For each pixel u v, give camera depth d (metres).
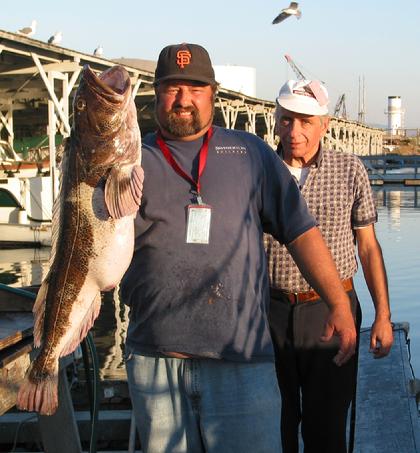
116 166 3.03
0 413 3.47
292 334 4.26
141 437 3.35
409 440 4.84
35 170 22.25
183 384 3.23
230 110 33.97
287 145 4.30
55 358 3.14
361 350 6.60
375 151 72.69
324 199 4.27
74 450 4.07
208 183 3.20
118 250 3.07
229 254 3.17
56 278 3.14
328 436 4.25
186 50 3.19
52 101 21.30
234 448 3.20
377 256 4.37
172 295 3.18
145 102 31.08
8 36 18.81
